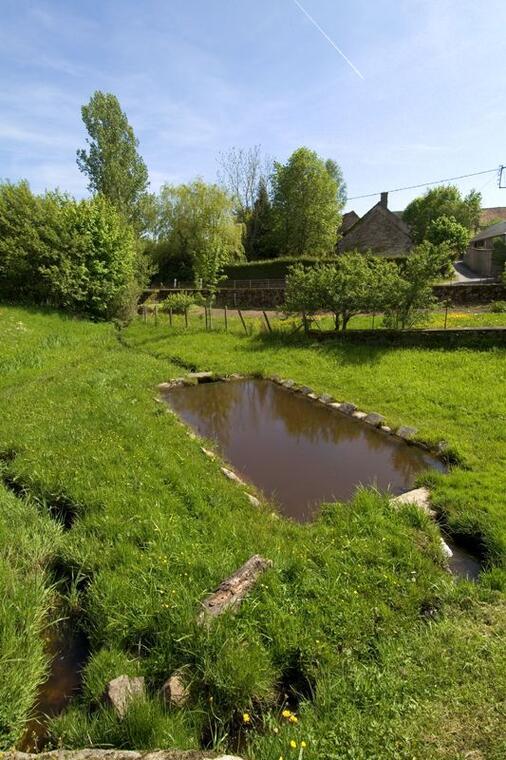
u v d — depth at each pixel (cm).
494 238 3080
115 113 2964
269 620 301
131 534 397
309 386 936
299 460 631
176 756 208
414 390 823
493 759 205
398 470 585
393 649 279
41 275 1733
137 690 257
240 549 384
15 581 341
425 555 383
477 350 997
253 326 1553
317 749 220
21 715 250
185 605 309
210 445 670
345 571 351
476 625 295
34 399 770
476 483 494
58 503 463
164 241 3566
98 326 1664
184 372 1089
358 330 1196
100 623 314
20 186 1792
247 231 4300
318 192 3838
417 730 222
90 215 1831
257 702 262
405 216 4566
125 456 545
